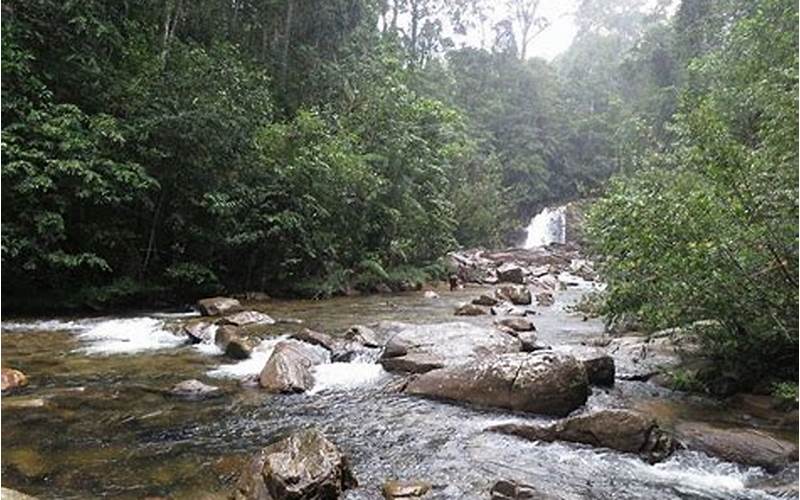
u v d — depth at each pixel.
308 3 20.55
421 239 19.66
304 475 3.80
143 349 8.52
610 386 6.78
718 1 19.75
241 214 13.91
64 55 12.16
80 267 12.06
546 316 12.15
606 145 38.50
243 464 4.48
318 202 15.38
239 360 7.87
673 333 6.69
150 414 5.63
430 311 12.45
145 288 12.64
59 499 3.82
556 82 43.12
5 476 4.15
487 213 27.94
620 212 6.30
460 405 6.14
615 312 6.53
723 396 6.29
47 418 5.39
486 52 39.91
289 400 6.24
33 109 10.94
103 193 11.06
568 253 27.30
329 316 11.48
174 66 14.05
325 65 20.16
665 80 28.66
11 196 10.62
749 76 10.12
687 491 4.16
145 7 15.59
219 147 12.86
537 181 37.94
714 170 5.30
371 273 16.69
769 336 5.80
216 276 13.89
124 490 3.99
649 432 4.86
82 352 8.23
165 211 13.16
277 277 14.80
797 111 5.49
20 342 8.79
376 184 16.72
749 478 4.40
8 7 11.41
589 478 4.36
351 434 5.26
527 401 5.87
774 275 5.35
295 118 16.88
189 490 4.01
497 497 3.92
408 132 19.64
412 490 4.00
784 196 5.04
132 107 12.38
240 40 19.19
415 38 32.56
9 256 10.70
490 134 35.78
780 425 5.38
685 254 5.40
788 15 10.02
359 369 7.51
